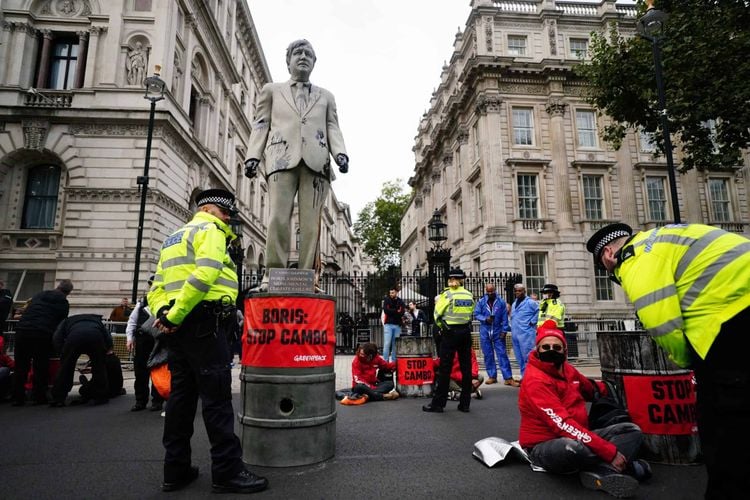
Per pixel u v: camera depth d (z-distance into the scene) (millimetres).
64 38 19578
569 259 20953
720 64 10477
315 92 4660
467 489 3131
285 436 3639
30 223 18188
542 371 3686
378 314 17891
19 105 17688
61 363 6523
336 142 4699
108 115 17703
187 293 2967
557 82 22391
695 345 2111
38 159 18281
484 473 3475
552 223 21469
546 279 21078
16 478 3357
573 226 21453
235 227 12930
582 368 11992
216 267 3082
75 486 3195
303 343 3785
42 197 18469
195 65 23375
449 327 6137
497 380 9938
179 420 3186
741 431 1916
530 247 21062
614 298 21141
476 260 23875
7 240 17562
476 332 15250
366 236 60844
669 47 11164
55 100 18078
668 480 3371
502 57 22062
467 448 4219
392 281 15961
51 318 6832
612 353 4246
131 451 4129
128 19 18828
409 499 2947
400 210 56938
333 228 72312
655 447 3840
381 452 4078
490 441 3910
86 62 19062
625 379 4055
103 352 6785
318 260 4570
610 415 3711
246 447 3705
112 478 3375
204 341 3129
